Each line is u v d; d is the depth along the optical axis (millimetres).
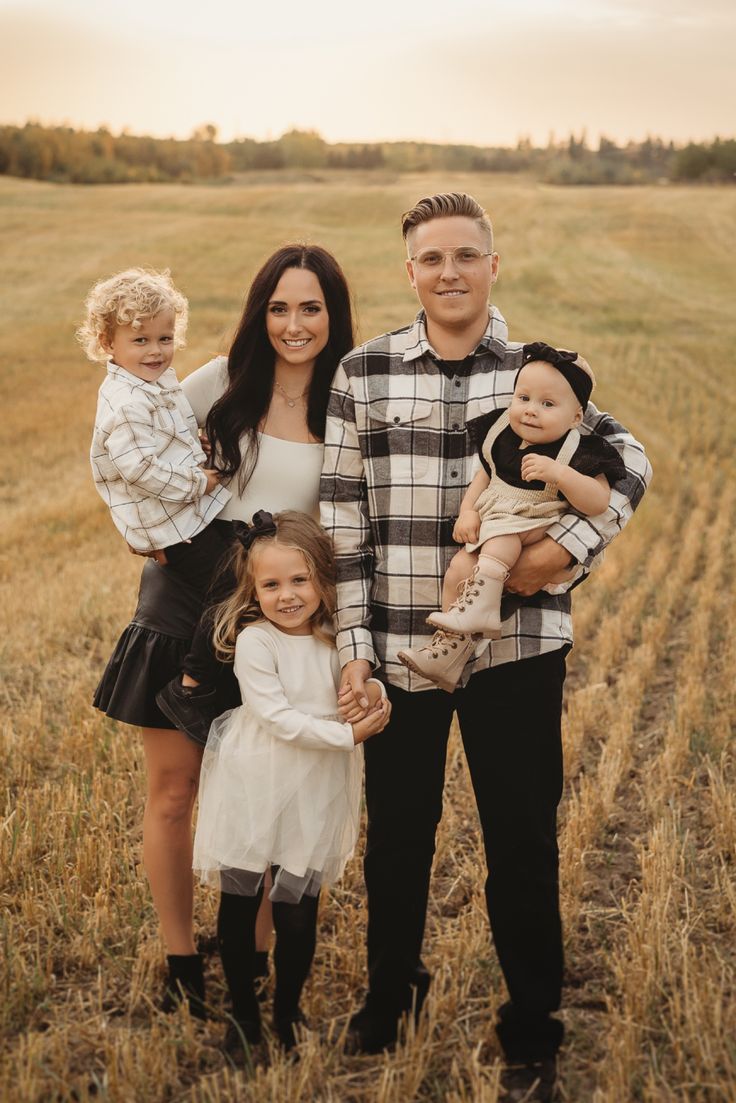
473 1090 2629
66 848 3889
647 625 6965
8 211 45344
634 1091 2709
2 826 3883
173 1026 2930
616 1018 2906
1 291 29844
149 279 3072
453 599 2709
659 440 15617
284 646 2936
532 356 2650
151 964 3221
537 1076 2783
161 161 121438
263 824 2812
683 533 10344
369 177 108688
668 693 5977
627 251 38156
